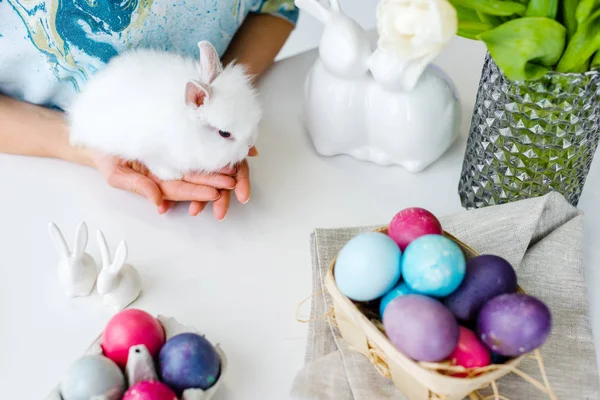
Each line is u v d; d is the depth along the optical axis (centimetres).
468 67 98
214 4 90
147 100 74
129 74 76
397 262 60
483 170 76
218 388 65
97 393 58
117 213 81
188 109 73
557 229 74
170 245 77
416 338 55
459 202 82
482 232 73
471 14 69
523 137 71
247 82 79
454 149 87
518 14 66
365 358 65
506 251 72
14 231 78
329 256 72
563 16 65
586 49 64
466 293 59
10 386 65
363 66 77
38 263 75
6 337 69
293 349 68
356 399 62
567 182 75
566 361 65
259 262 76
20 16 80
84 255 73
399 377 61
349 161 87
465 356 57
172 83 74
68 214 80
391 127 80
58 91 89
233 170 80
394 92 78
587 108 67
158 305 72
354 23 77
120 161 81
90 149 82
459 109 81
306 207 81
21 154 87
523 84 67
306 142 89
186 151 75
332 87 80
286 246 77
